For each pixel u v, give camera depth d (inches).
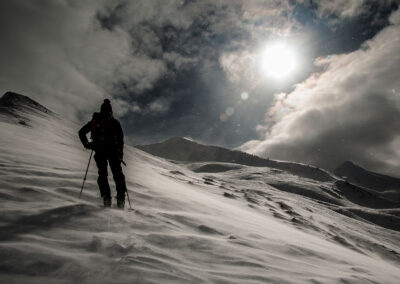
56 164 270.7
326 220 1800.0
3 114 1007.6
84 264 80.6
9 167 196.1
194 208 243.0
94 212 130.3
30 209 116.9
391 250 1421.0
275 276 107.6
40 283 68.7
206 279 90.0
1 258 74.4
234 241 151.7
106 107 185.2
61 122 1670.8
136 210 160.7
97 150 177.0
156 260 92.3
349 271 160.2
